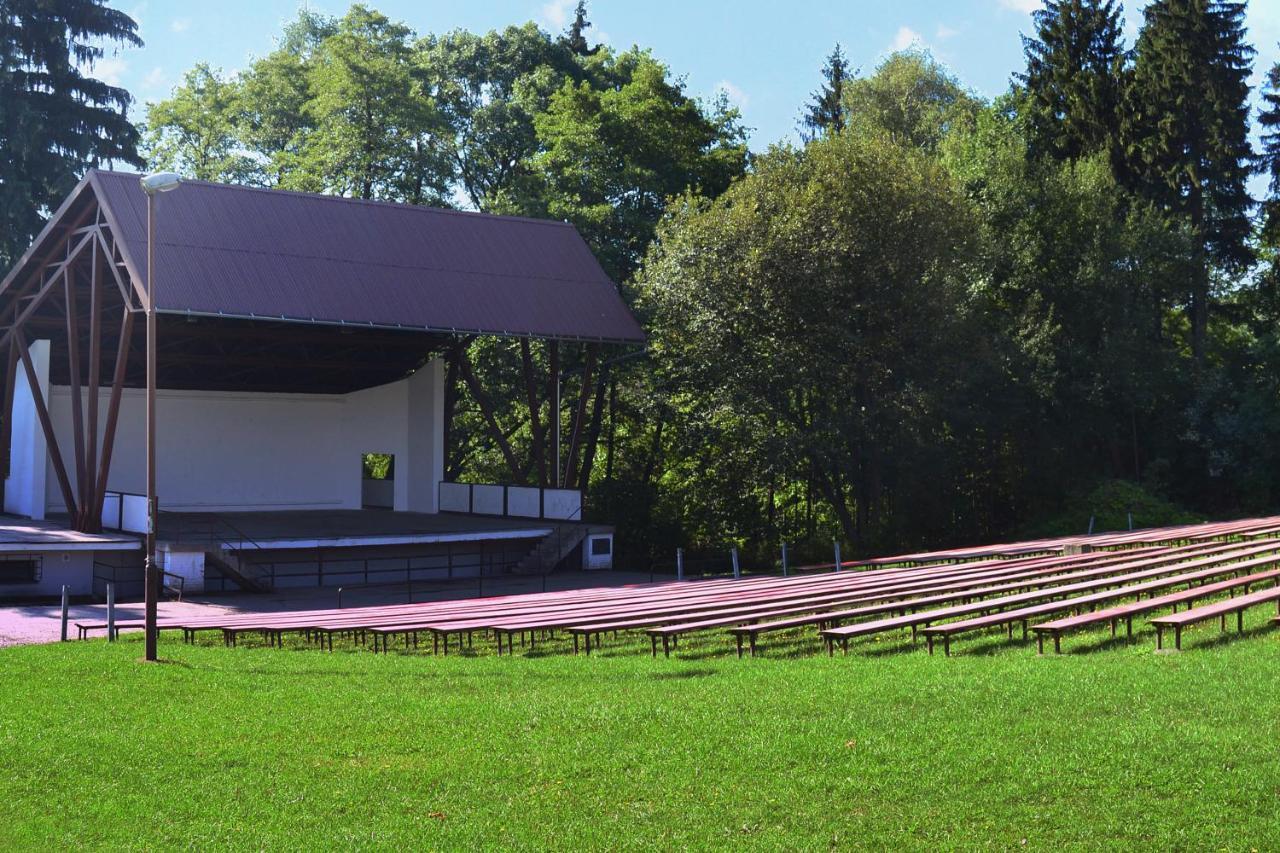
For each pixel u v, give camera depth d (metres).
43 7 46.22
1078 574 20.11
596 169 45.41
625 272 46.38
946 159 47.44
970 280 40.22
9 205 44.00
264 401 38.91
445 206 50.31
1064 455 44.22
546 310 33.97
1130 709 9.83
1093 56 51.91
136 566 27.89
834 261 35.69
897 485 40.53
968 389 39.41
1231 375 47.62
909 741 9.27
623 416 47.09
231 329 33.06
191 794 9.06
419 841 7.86
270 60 49.38
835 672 12.53
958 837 7.47
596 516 38.59
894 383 38.28
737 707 10.77
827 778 8.58
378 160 46.47
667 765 9.09
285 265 30.48
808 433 37.31
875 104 60.03
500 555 32.50
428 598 26.55
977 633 15.89
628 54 56.69
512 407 49.50
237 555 27.58
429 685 13.01
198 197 30.80
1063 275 44.62
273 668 14.74
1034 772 8.38
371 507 42.41
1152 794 7.88
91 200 29.64
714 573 35.81
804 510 46.34
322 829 8.20
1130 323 44.38
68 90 47.19
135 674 14.40
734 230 36.88
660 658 14.87
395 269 32.47
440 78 52.84
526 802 8.49
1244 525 33.97
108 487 36.31
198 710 11.96
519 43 54.03
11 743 10.70
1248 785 7.88
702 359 37.53
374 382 40.12
